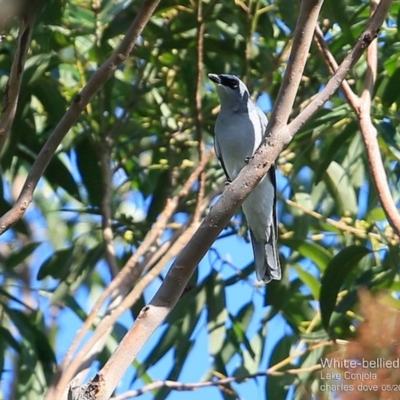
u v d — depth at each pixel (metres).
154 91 11.70
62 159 11.28
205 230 5.81
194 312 10.95
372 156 7.76
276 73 11.73
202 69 11.29
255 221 10.09
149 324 5.69
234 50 11.34
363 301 4.64
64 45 10.90
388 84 10.16
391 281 10.26
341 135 10.40
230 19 11.06
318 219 11.70
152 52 11.19
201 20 10.52
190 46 10.98
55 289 11.44
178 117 11.61
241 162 10.60
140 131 11.64
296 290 11.15
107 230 10.34
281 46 12.03
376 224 10.70
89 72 11.37
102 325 8.61
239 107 10.67
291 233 11.37
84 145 10.84
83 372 8.37
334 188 11.40
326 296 9.94
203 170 10.09
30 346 10.27
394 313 4.50
